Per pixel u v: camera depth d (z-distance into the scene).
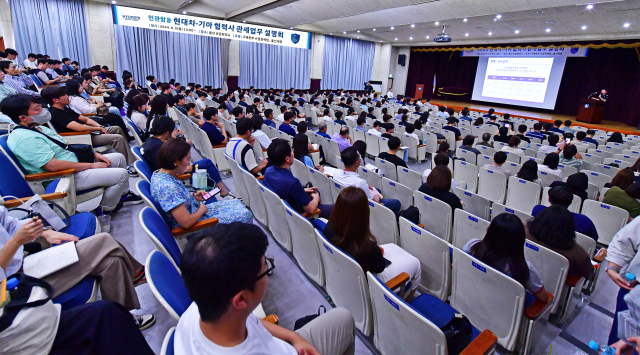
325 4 10.24
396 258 1.92
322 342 1.23
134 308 1.68
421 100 17.17
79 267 1.45
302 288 2.21
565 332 1.98
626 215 2.79
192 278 0.68
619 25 9.71
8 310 1.05
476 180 4.36
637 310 1.37
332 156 5.20
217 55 12.98
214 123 4.45
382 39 17.12
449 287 1.99
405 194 3.07
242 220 2.15
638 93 12.12
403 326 1.25
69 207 2.37
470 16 9.77
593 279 2.30
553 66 13.41
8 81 4.31
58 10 9.78
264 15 12.72
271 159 2.32
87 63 10.52
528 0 7.89
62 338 1.13
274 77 14.87
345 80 17.42
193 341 0.76
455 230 2.50
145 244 2.58
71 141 3.28
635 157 5.34
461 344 1.36
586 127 11.53
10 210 1.71
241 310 0.72
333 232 1.64
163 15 10.55
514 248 1.58
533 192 3.55
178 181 1.95
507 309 1.59
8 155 2.13
